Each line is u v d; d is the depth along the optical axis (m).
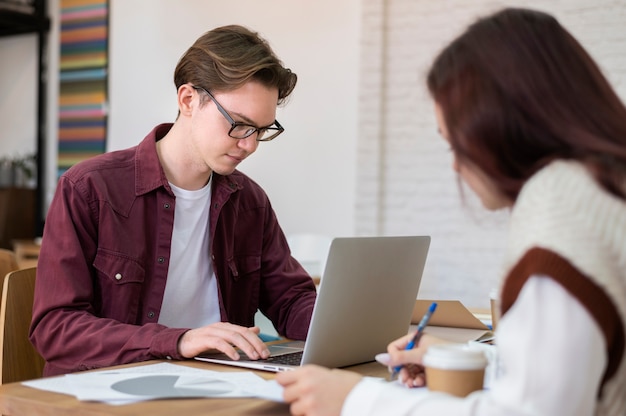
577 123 0.88
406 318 1.63
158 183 1.78
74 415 1.07
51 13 6.10
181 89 1.77
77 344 1.52
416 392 0.92
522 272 0.82
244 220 1.97
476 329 1.80
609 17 4.27
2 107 6.40
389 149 4.82
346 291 1.37
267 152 5.18
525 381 0.79
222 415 1.05
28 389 1.17
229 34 1.75
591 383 0.79
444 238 4.67
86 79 5.93
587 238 0.81
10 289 1.71
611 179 0.84
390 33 4.79
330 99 4.96
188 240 1.84
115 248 1.72
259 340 1.46
